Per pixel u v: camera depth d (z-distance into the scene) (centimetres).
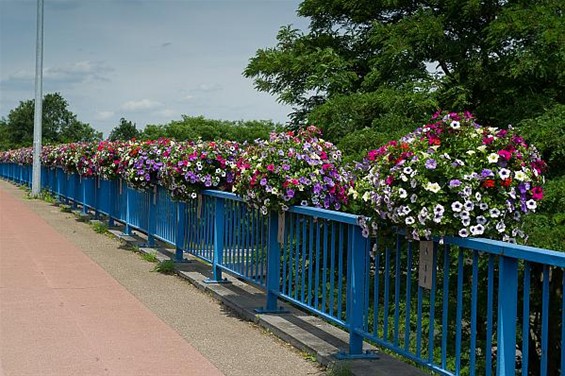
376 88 1270
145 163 1147
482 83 1210
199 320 721
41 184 2817
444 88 1181
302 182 657
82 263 1078
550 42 1032
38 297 812
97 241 1353
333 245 589
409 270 484
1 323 685
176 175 940
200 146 948
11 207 2172
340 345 599
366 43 1409
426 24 1202
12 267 1023
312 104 1431
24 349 594
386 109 1162
